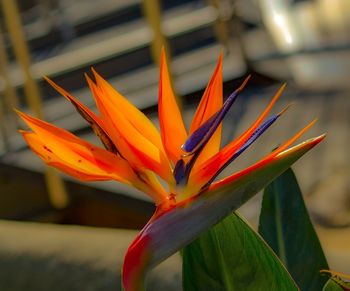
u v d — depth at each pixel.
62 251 1.37
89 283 1.32
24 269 1.37
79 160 0.85
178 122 0.87
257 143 3.06
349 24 4.20
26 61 2.56
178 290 1.24
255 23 4.34
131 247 0.85
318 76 3.64
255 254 0.90
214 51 3.88
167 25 4.11
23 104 3.71
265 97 3.49
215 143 0.88
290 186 1.04
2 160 3.12
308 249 1.04
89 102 3.73
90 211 2.91
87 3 4.60
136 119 0.89
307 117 3.26
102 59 3.98
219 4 3.60
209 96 0.88
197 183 0.85
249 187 0.85
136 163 0.86
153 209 2.84
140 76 3.85
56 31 4.36
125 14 4.40
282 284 0.91
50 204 3.07
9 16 2.49
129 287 0.85
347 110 3.26
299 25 4.27
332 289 0.90
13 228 1.45
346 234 2.45
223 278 0.92
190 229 0.85
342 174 2.81
